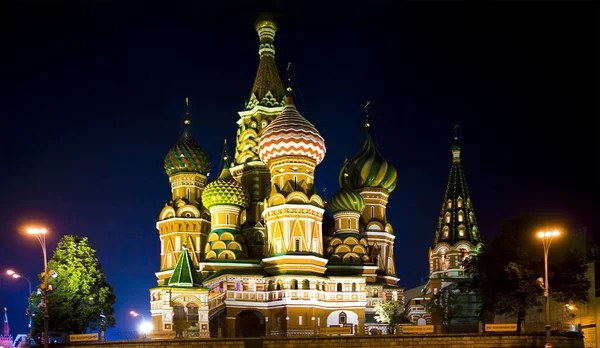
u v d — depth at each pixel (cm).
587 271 8894
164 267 11188
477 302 10438
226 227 10744
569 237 8006
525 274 7650
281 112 10781
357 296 10225
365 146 12038
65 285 8325
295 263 9931
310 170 10425
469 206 11650
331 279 10231
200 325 9031
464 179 11806
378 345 7256
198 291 9131
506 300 7781
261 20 12344
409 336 7238
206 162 11762
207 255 10538
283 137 10269
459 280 11062
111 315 8888
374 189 11788
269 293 9938
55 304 8181
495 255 8125
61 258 8531
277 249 10088
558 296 7725
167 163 11662
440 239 11612
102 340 7456
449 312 9500
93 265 8706
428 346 7200
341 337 7319
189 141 11738
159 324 9219
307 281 9900
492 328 7294
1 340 8950
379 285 10800
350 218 11088
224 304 9781
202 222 11294
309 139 10319
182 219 11219
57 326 8262
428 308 9706
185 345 7362
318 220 10319
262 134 10656
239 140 12012
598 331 8494
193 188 11538
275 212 10194
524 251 7819
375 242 11562
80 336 7531
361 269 10762
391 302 10056
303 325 9688
